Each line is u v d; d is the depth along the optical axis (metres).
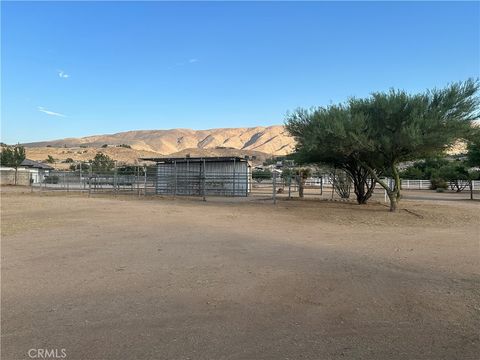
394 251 10.21
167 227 13.87
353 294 6.43
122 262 8.53
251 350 4.38
